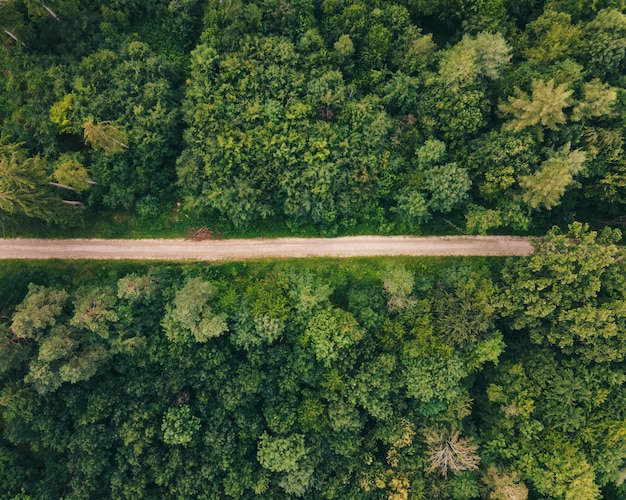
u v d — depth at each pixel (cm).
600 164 6247
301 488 6016
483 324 6134
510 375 6319
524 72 6281
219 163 6431
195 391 6334
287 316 6272
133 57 6456
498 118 6575
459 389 6316
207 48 6444
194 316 5962
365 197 6662
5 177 5319
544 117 5838
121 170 6462
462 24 6794
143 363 6178
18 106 6381
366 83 6812
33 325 5644
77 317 5825
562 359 6356
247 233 7031
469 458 6097
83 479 6012
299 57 6575
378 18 6675
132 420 6019
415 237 7175
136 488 5947
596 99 5988
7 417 5988
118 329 6059
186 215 6975
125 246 6944
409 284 6322
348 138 6600
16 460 6272
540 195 6047
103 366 6219
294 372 6284
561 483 5975
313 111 6556
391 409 6278
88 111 6200
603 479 6262
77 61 6438
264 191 6588
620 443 6044
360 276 7069
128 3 6675
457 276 6606
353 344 6284
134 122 6303
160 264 6956
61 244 6869
